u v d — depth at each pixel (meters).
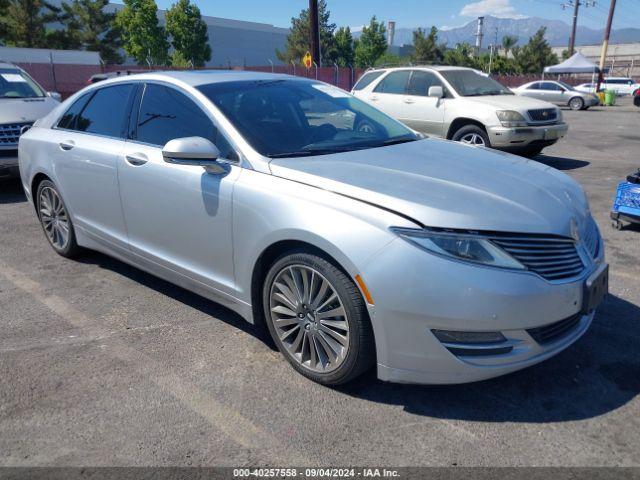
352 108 4.27
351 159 3.33
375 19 53.25
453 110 9.48
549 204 2.96
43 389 3.07
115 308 4.08
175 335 3.67
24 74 8.75
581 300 2.84
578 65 36.31
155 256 3.89
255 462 2.51
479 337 2.63
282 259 3.07
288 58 56.16
